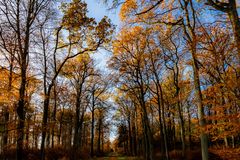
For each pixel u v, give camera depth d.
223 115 7.93
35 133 11.86
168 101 28.34
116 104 41.62
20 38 12.66
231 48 7.10
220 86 7.86
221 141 19.91
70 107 40.16
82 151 36.16
